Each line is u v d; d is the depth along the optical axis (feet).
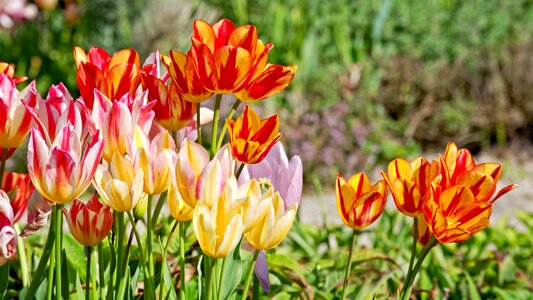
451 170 4.40
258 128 4.31
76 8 23.45
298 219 7.69
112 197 4.14
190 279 5.82
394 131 23.07
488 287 6.86
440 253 7.44
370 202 4.39
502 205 18.56
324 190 19.47
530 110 22.98
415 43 26.17
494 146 23.08
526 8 27.63
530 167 21.91
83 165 4.02
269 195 4.09
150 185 4.19
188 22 21.83
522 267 7.90
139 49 21.45
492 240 8.55
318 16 25.54
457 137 23.17
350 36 26.18
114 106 4.16
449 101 23.85
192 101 4.43
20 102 4.26
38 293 4.59
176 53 4.34
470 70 24.13
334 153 20.01
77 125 4.15
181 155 4.12
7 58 23.80
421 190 4.36
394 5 26.35
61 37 24.73
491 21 26.66
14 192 4.62
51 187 4.00
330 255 7.30
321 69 24.26
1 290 4.47
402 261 7.10
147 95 4.40
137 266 4.70
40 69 23.95
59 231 4.20
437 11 26.84
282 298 5.85
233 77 4.32
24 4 21.18
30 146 4.01
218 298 4.28
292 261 6.00
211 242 4.02
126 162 4.11
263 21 25.43
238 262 4.46
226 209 4.03
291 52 24.73
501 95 23.20
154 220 4.58
